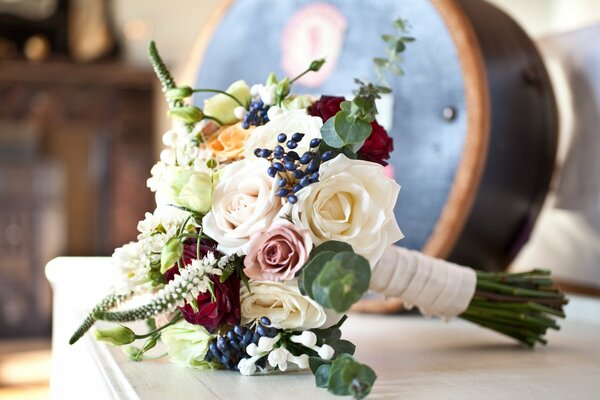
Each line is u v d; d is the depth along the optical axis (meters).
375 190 0.67
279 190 0.66
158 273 0.71
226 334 0.70
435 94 1.08
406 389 0.66
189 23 3.87
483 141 1.04
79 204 4.02
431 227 1.07
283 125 0.70
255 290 0.68
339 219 0.67
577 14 1.44
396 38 0.92
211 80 1.34
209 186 0.67
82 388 0.81
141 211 3.88
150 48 0.79
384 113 1.12
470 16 1.09
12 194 3.77
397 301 1.09
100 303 0.70
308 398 0.62
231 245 0.66
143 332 0.86
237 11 1.31
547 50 1.22
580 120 1.16
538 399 0.63
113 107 3.80
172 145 0.76
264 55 1.27
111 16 3.83
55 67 3.67
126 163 3.85
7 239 3.75
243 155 0.71
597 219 1.12
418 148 1.09
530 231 1.12
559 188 1.19
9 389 2.88
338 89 1.17
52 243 3.81
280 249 0.66
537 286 0.91
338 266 0.59
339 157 0.66
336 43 1.18
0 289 3.71
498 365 0.77
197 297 0.68
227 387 0.65
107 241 3.87
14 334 3.68
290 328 0.69
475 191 1.04
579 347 0.90
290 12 1.24
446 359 0.80
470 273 0.86
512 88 1.08
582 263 1.15
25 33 3.75
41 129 3.94
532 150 1.09
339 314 0.68
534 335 0.88
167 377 0.68
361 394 0.60
